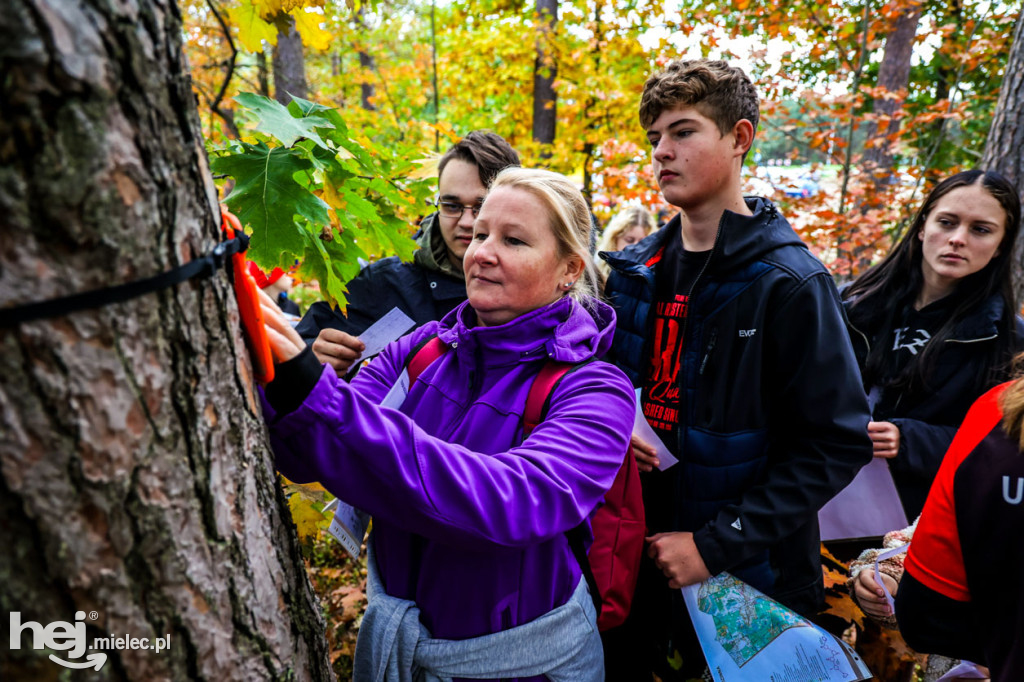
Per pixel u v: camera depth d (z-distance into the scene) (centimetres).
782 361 155
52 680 60
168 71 67
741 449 160
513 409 107
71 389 59
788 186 475
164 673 69
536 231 107
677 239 184
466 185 198
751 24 497
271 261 120
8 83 52
